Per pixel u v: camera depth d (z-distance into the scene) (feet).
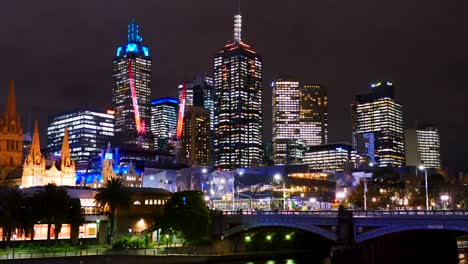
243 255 474.49
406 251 467.11
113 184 498.28
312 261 483.51
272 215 460.96
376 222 388.57
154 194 538.88
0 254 386.32
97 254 389.39
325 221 423.64
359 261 399.03
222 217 497.46
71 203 465.88
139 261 391.86
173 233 470.80
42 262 352.28
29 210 444.14
